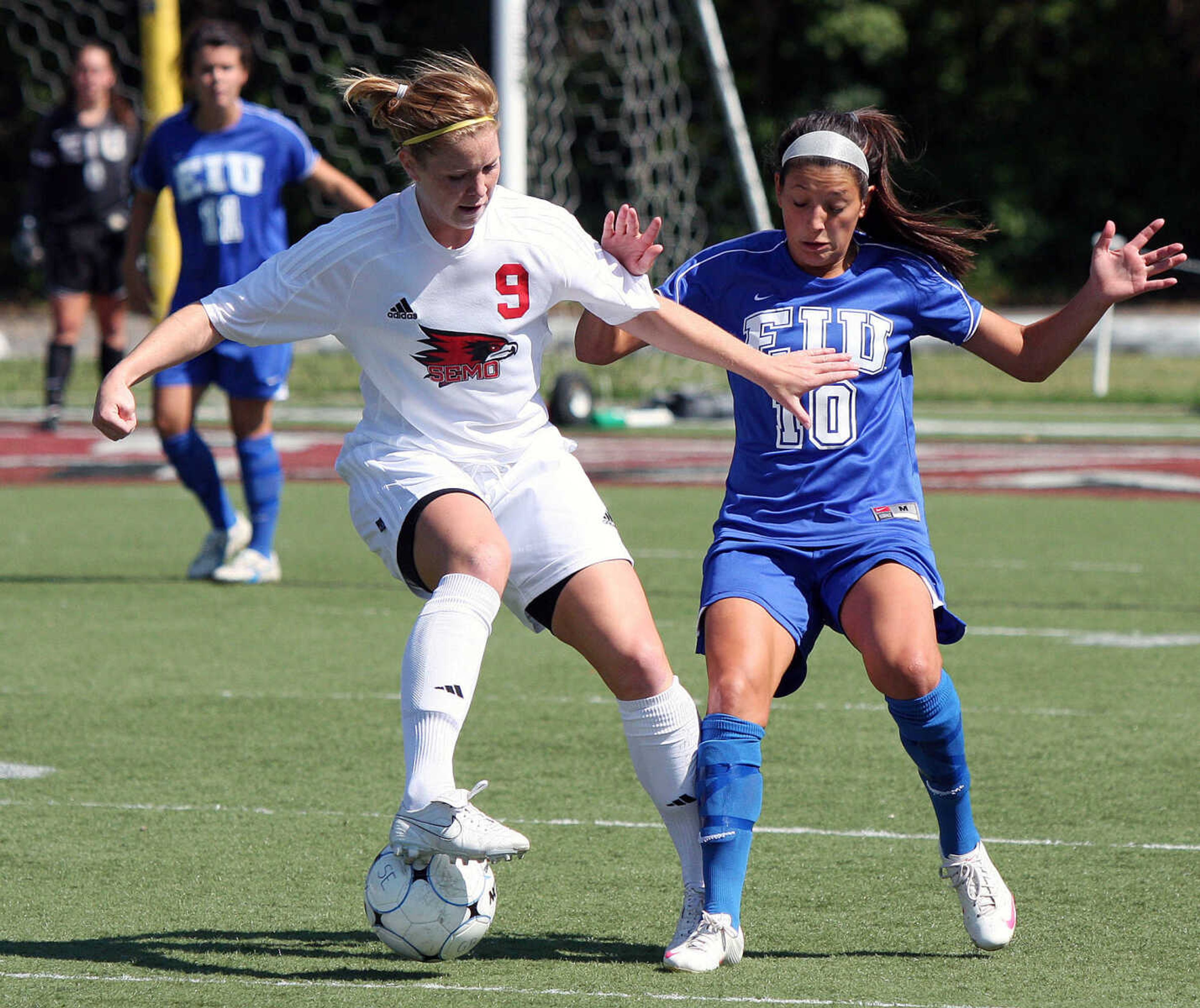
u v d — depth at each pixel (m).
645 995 11.95
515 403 13.67
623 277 13.63
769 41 121.69
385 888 12.77
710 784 12.84
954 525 40.56
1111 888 14.93
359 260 13.20
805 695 23.44
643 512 42.69
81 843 16.28
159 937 13.47
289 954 13.05
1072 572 33.84
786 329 14.53
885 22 119.12
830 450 14.26
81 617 28.69
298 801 17.94
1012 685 23.84
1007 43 124.56
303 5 107.31
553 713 22.19
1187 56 124.06
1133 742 20.56
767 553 14.14
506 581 12.89
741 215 110.44
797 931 13.79
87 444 57.16
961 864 13.32
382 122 12.83
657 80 87.19
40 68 111.94
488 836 11.68
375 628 28.03
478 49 112.19
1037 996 11.98
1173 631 27.97
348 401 71.25
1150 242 125.38
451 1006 11.68
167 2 43.28
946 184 124.69
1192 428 62.53
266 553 32.72
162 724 21.38
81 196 55.72
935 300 14.68
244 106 30.80
